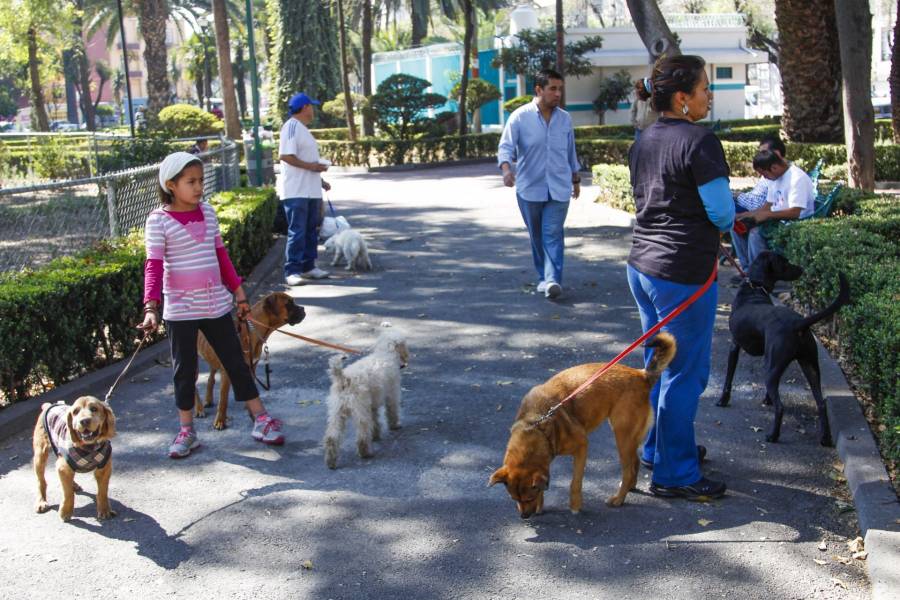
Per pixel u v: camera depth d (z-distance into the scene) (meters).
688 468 4.66
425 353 7.49
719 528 4.34
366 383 5.36
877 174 18.78
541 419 4.34
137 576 4.07
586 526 4.42
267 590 3.92
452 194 20.17
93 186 10.27
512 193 19.62
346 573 4.04
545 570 4.01
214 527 4.53
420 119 31.88
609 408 4.54
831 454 5.16
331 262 11.91
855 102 12.45
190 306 5.42
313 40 40.28
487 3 39.69
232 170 16.22
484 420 5.91
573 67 33.75
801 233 7.95
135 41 90.50
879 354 5.22
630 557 4.09
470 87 35.41
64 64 68.06
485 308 8.93
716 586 3.82
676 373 4.59
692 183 4.38
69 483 4.56
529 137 8.87
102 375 6.90
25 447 5.70
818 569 3.92
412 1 46.81
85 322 6.91
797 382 6.34
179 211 5.44
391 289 10.05
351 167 30.86
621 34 38.25
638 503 4.66
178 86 96.56
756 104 63.31
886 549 3.82
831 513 4.46
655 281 4.52
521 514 4.35
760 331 5.48
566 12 45.50
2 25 40.72
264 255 12.27
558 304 8.94
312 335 8.20
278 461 5.38
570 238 12.83
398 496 4.83
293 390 6.69
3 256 9.27
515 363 7.11
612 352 7.30
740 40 40.66
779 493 4.70
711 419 5.76
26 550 4.33
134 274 7.62
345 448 5.56
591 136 32.34
